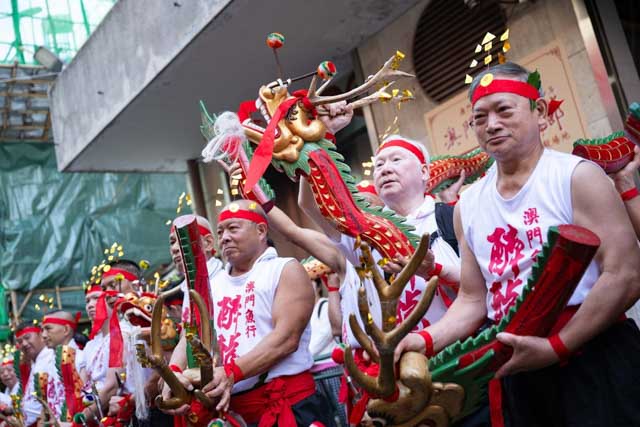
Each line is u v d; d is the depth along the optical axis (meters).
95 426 4.46
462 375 2.14
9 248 10.48
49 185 10.87
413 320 2.06
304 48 6.10
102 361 4.57
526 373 2.25
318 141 2.84
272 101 2.89
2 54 9.84
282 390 3.13
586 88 4.82
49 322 5.83
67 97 7.60
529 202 2.23
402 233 2.74
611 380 2.12
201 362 2.76
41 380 5.46
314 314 4.38
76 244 10.78
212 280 3.43
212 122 3.06
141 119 6.94
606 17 4.83
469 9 5.41
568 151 4.90
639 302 3.49
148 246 11.08
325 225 3.08
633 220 2.62
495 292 2.29
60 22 9.95
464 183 3.68
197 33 5.70
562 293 2.02
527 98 2.25
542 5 5.03
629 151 2.64
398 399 2.14
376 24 5.93
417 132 5.80
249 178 2.66
